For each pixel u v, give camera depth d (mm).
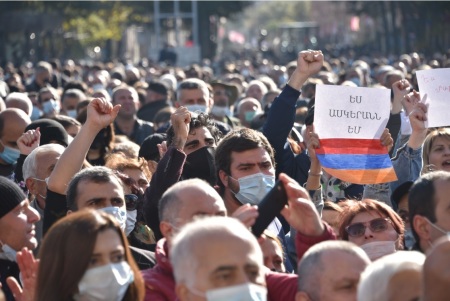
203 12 112750
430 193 8328
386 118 9898
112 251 7090
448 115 11398
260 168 9664
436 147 10961
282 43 171500
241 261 6238
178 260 6332
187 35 127000
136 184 10414
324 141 9852
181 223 7512
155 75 44094
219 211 7566
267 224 7508
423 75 11445
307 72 11445
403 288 6016
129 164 10938
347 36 159625
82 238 7035
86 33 105188
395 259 6152
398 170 10812
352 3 114000
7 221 8492
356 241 8852
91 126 9688
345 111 9883
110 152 13172
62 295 7012
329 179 12000
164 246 7750
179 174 9289
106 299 7066
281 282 7445
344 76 28203
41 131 12984
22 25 86125
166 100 22062
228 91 22953
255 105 20344
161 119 18609
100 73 33281
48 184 9641
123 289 7125
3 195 8484
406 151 10805
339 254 6746
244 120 20391
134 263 7285
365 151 9859
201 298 6227
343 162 9805
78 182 8875
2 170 13602
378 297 6059
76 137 9672
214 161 10070
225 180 9750
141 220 10203
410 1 92312
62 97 23109
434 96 11422
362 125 9883
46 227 9586
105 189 8812
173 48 80312
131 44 133875
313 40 174875
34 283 7473
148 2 109375
